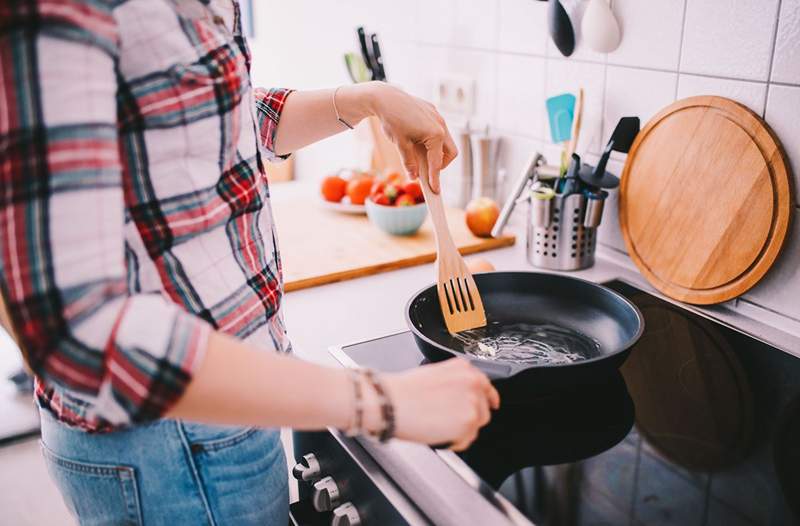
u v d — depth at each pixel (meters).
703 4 1.00
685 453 0.73
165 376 0.47
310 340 1.00
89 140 0.45
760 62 0.94
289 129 0.97
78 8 0.45
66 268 0.44
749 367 0.90
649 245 1.14
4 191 0.44
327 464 0.88
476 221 1.36
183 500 0.70
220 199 0.65
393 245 1.35
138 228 0.59
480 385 0.58
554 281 1.00
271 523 0.79
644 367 0.91
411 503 0.72
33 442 1.70
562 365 0.74
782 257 0.98
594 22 1.12
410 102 0.92
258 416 0.49
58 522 1.49
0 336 2.01
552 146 1.34
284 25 2.28
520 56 1.36
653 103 1.11
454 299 0.96
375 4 1.79
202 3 0.62
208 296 0.64
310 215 1.56
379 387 0.53
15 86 0.43
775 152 0.94
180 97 0.58
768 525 0.62
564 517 0.63
